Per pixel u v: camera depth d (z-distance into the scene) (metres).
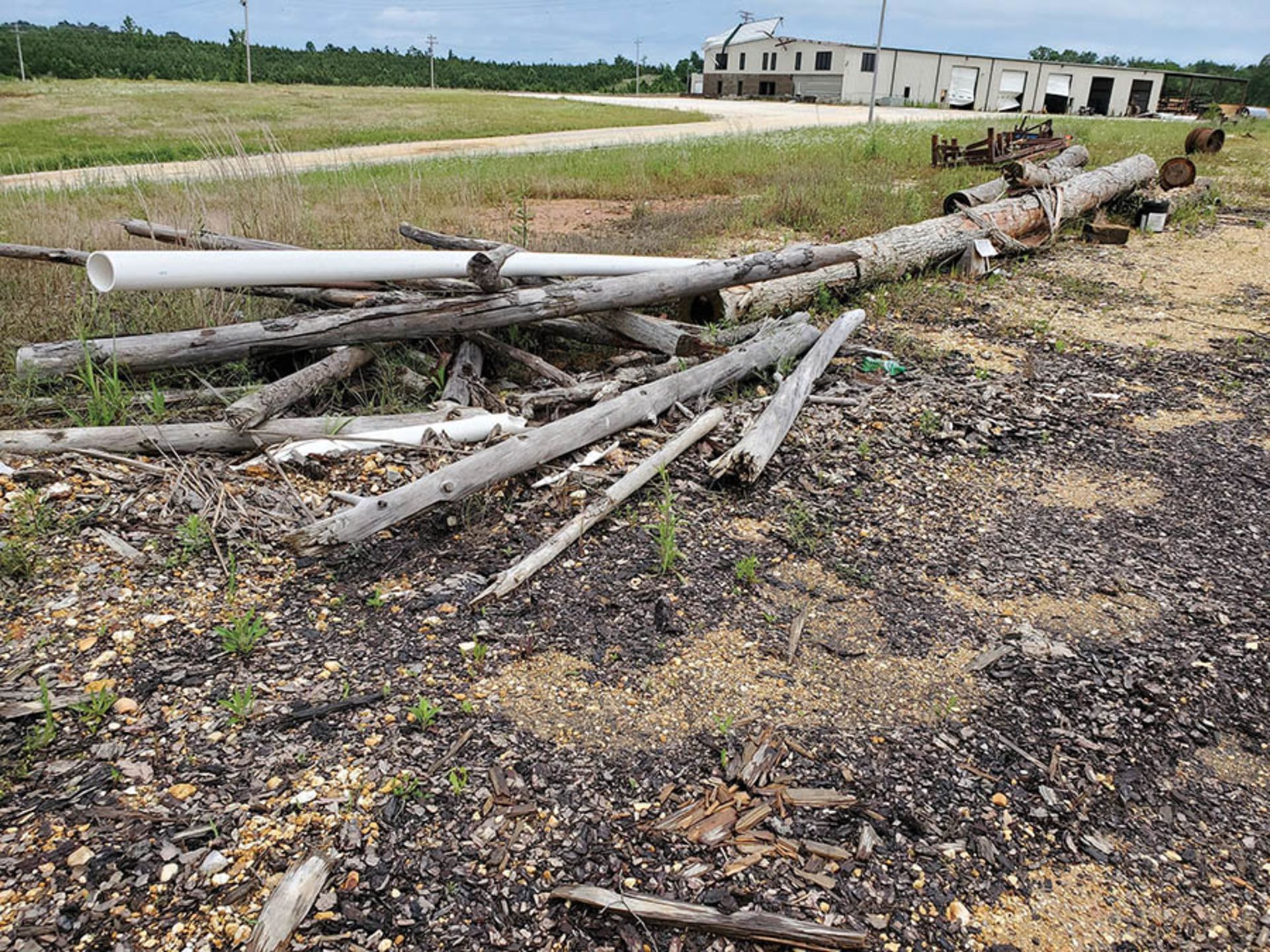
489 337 5.28
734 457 4.21
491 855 2.29
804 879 2.29
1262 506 4.42
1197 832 2.53
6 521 3.53
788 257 6.21
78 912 2.06
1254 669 3.19
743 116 33.53
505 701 2.83
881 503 4.30
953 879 2.32
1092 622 3.44
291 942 2.03
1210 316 7.74
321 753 2.57
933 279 8.59
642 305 5.59
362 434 4.30
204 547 3.51
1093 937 2.20
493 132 25.66
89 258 4.14
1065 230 11.07
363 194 11.01
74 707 2.67
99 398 4.25
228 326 4.65
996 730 2.85
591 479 4.20
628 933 2.13
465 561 3.58
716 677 3.00
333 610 3.23
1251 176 16.09
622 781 2.56
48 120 25.77
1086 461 4.86
